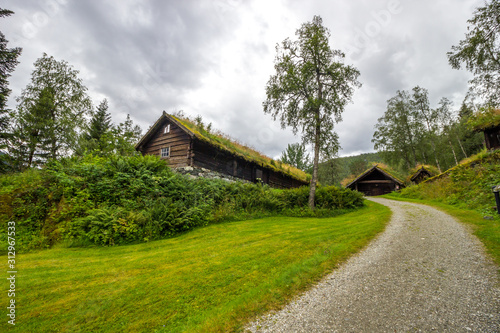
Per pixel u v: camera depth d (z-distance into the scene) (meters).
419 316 3.18
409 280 4.32
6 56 16.88
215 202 12.29
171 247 7.57
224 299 3.94
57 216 8.33
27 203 8.50
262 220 12.01
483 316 3.06
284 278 4.55
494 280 4.02
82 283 4.73
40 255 6.82
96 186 9.27
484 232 6.73
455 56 14.45
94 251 7.24
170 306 3.77
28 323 3.38
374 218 10.89
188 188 11.42
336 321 3.19
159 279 4.84
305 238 7.63
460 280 4.16
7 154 17.27
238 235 8.76
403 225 9.01
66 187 8.88
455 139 37.47
